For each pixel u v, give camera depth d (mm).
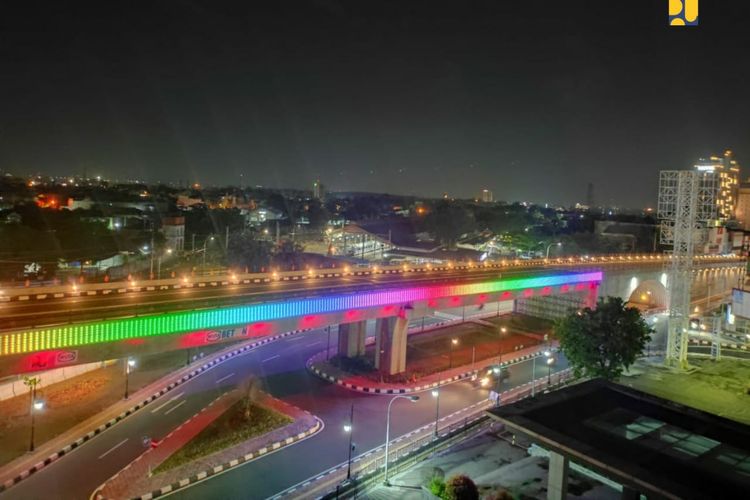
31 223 96750
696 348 74625
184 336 45219
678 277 66625
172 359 62062
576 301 88312
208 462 39219
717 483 23094
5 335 36312
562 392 32188
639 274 95750
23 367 37281
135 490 35156
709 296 100875
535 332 82188
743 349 74000
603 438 26797
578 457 24906
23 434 42031
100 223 106938
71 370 54219
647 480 22672
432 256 143500
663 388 58875
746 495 22188
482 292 69062
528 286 75625
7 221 95250
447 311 97188
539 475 39312
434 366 63719
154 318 43125
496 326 85562
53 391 50500
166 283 61625
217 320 46625
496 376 61500
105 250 96000
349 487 35719
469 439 45156
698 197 65125
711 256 111500
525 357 69812
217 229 135750
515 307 95688
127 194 179375
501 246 160625
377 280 68500
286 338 73938
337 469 39500
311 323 53281
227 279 65250
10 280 75750
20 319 42031
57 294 53625
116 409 47531
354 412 50281
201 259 109875
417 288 61188
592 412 29797
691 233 64125
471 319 90188
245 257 96250
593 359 52938
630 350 52531
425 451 42094
